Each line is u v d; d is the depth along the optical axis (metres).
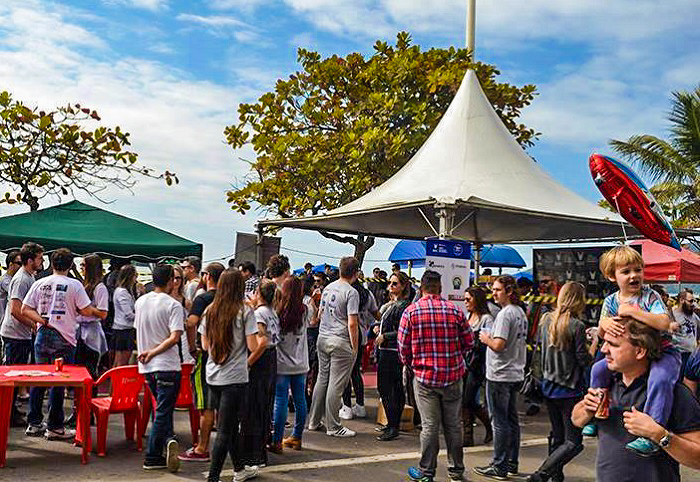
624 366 3.36
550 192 11.69
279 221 13.16
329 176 17.61
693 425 3.26
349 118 18.17
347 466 7.41
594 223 11.93
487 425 8.58
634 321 3.37
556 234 14.95
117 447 7.74
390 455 7.91
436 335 6.63
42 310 7.92
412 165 12.57
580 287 6.59
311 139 17.92
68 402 10.08
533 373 6.79
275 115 18.66
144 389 7.62
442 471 7.33
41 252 8.65
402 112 17.50
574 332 6.42
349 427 9.34
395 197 11.36
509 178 11.68
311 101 18.70
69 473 6.73
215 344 6.31
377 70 18.05
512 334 7.05
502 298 7.21
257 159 18.30
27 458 7.19
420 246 21.08
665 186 25.89
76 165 15.49
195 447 7.40
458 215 13.20
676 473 3.37
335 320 8.67
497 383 7.05
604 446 3.47
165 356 6.83
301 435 8.02
